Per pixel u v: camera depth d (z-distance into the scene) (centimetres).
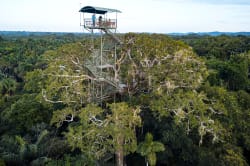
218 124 2720
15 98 4781
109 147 2491
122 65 3384
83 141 2547
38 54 10394
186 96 2742
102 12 2900
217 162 2586
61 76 2984
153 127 3166
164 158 2884
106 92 3266
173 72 2995
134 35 3331
